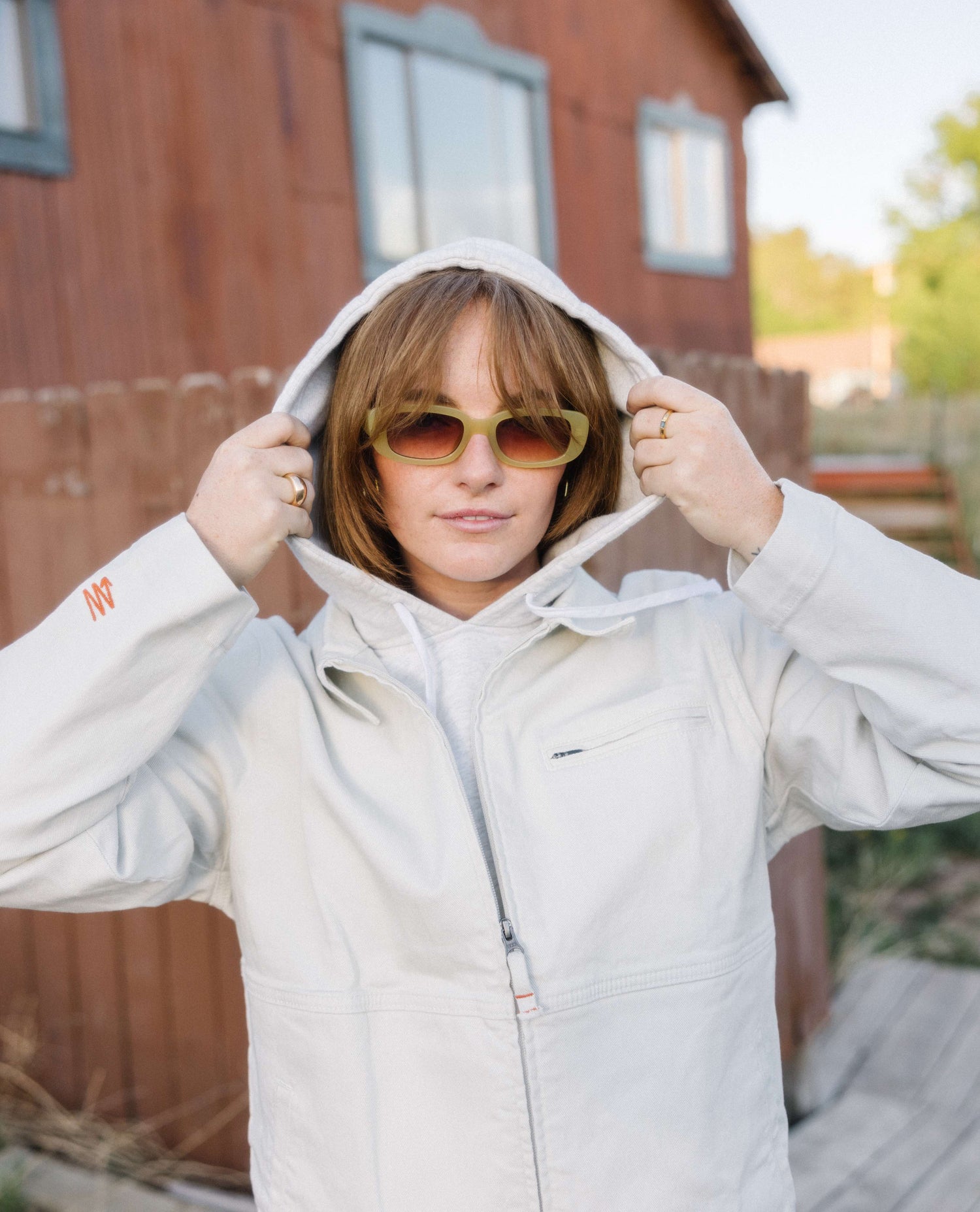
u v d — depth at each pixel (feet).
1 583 8.52
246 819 3.74
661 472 3.41
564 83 22.49
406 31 18.84
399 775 3.67
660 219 25.88
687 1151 3.44
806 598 3.31
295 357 17.44
